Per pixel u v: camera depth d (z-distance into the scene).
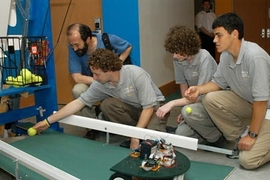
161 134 1.94
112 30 3.94
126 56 2.96
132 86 2.39
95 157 2.16
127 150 2.28
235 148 2.44
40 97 2.89
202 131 2.50
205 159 2.41
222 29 2.04
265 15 4.96
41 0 2.75
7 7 2.59
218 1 5.00
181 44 2.34
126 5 3.83
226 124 2.38
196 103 2.47
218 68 2.36
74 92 2.87
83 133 3.18
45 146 2.37
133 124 2.70
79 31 2.67
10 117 2.66
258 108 2.08
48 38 2.77
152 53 4.26
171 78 4.88
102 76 2.25
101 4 3.93
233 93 2.32
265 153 2.16
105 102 2.58
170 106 2.36
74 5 4.05
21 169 2.02
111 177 1.58
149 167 1.53
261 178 2.06
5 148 2.06
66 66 4.29
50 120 2.56
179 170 1.54
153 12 4.20
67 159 2.14
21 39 2.66
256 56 2.04
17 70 2.69
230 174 2.09
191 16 5.51
